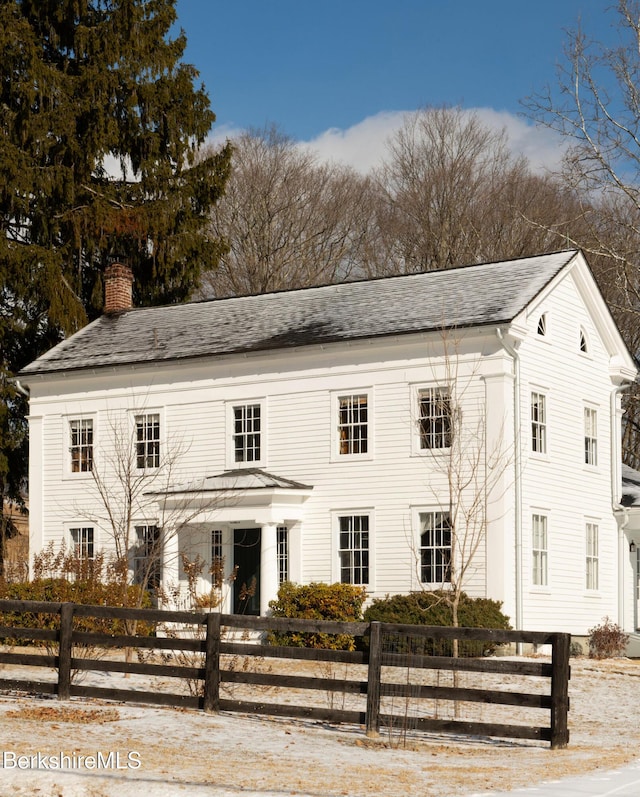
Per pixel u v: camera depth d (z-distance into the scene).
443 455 29.50
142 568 30.59
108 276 41.09
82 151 41.09
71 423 35.88
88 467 35.25
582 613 31.89
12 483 41.81
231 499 30.88
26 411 40.78
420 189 59.06
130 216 41.94
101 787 11.48
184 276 44.19
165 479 33.78
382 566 30.14
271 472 32.19
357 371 31.12
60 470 35.72
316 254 60.44
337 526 30.92
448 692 15.81
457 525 29.06
